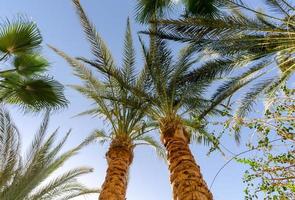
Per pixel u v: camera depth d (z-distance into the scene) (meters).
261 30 8.02
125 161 9.19
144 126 10.43
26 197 9.38
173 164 7.21
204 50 8.89
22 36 8.66
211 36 8.30
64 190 10.60
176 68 9.66
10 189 8.76
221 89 9.22
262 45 8.48
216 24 8.02
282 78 8.51
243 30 8.05
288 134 4.38
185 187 6.39
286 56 8.41
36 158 9.58
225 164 4.57
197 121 8.04
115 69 9.69
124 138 9.87
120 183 8.42
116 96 10.43
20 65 9.12
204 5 9.15
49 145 9.98
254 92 9.10
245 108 8.98
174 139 8.05
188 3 9.36
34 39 8.88
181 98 9.34
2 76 9.19
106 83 10.51
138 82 10.37
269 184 4.09
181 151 7.54
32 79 9.38
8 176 9.36
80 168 10.41
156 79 9.51
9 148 9.73
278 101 4.94
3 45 8.68
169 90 9.50
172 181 6.89
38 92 9.21
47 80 9.13
